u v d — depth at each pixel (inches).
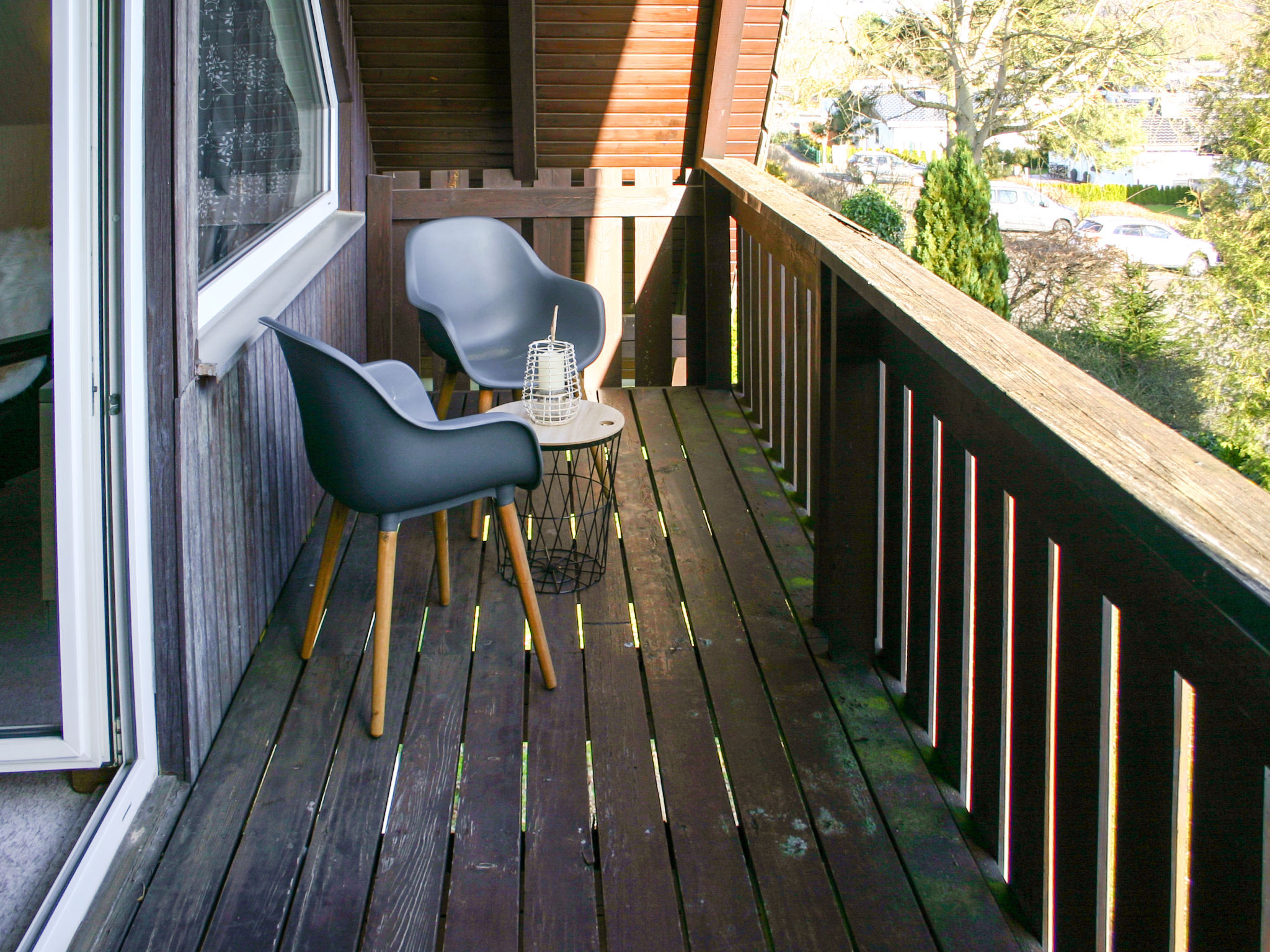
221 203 117.9
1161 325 538.0
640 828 80.7
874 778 85.4
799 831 79.8
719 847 78.5
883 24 683.4
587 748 90.7
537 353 123.3
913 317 76.1
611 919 71.7
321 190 174.6
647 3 178.1
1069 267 586.9
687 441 163.8
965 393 77.7
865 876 75.1
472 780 86.2
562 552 128.1
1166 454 51.2
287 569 119.0
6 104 89.6
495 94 189.8
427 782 85.7
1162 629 51.1
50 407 78.2
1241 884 47.6
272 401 112.2
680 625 110.5
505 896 73.9
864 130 775.1
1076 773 64.1
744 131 202.7
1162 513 44.6
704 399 184.1
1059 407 57.6
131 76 73.8
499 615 112.7
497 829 80.5
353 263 173.0
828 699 96.7
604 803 83.4
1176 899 53.9
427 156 201.0
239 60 125.5
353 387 84.0
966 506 81.0
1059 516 63.2
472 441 90.4
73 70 70.2
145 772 80.5
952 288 84.1
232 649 96.6
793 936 70.1
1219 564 40.4
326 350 83.1
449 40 180.1
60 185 70.7
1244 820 47.1
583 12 178.4
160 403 79.4
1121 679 57.2
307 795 84.0
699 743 91.0
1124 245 639.8
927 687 91.2
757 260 168.4
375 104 190.4
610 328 197.3
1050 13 643.5
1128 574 54.4
